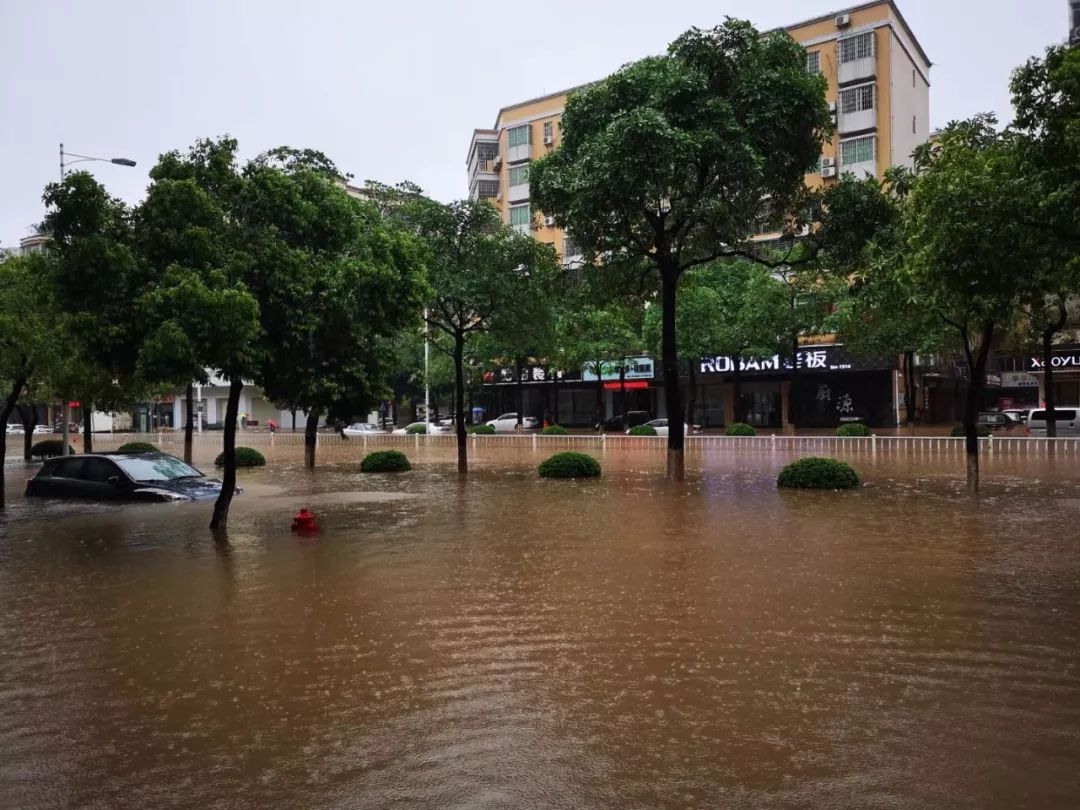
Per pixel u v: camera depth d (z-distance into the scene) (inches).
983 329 581.6
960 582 308.7
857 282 594.2
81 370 609.3
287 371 458.9
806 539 400.2
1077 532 416.8
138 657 234.4
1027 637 240.5
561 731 177.6
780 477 633.6
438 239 736.3
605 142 557.6
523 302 758.5
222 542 420.8
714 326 1450.5
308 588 315.3
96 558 383.6
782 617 264.1
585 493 617.9
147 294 376.5
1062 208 313.0
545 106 2203.5
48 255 451.5
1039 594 289.9
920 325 628.7
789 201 657.6
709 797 146.3
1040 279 347.6
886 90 1653.5
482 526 461.7
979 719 180.5
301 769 161.0
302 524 456.8
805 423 1775.3
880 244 588.4
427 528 457.4
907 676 208.7
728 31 609.6
